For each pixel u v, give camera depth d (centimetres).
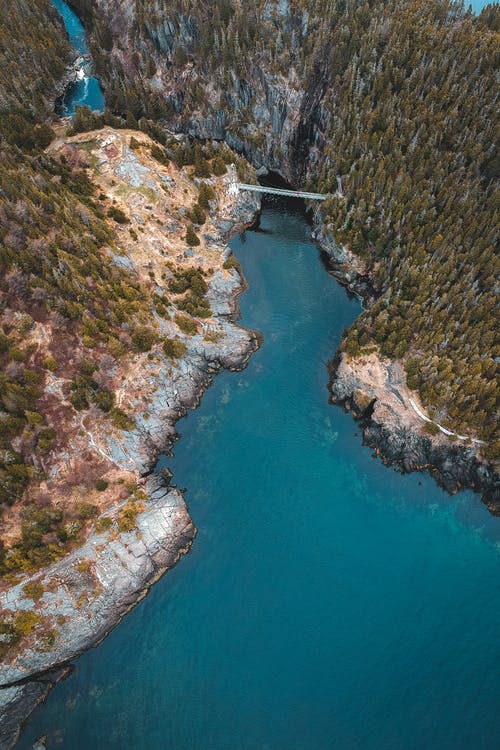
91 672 6819
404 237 10631
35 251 8881
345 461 8762
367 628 7069
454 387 8394
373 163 11469
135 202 11444
